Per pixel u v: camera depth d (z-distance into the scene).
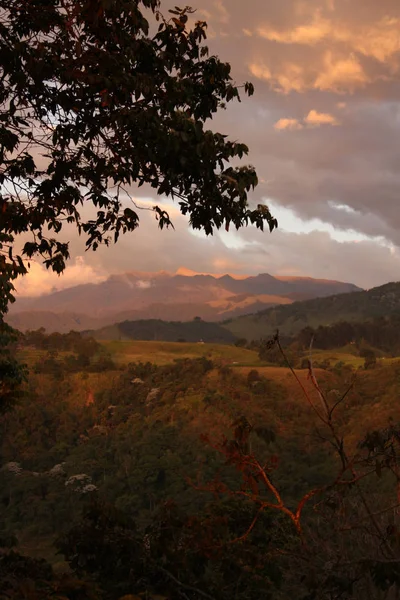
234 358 170.62
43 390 130.62
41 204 5.66
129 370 135.12
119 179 5.38
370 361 121.62
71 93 4.89
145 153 4.89
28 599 2.92
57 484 94.62
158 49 5.11
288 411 102.69
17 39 4.52
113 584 3.41
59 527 83.88
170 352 181.50
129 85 4.61
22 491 93.50
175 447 94.88
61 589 3.01
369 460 3.38
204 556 3.46
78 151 5.36
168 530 3.56
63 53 4.65
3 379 9.98
